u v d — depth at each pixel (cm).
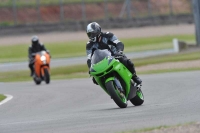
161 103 4278
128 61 4122
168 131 2561
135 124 3025
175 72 8219
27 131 3120
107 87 3972
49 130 3077
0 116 4262
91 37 4084
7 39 19738
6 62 15350
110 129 2886
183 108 3684
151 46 18200
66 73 10588
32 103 5241
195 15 14088
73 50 17912
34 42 8456
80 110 4259
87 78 8794
